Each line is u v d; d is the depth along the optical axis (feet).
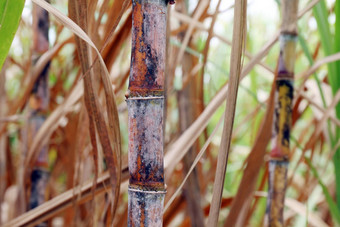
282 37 2.58
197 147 3.12
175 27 3.48
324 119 2.92
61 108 2.78
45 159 3.19
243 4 1.88
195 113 2.99
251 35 5.93
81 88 2.70
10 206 3.92
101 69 2.14
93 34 2.27
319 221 3.34
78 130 2.53
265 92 5.50
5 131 3.85
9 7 1.93
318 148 5.26
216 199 1.94
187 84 3.02
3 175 3.90
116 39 2.52
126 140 5.30
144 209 1.93
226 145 1.92
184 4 3.12
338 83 3.21
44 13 3.01
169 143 3.00
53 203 2.52
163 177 1.94
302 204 3.51
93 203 2.38
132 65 1.91
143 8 1.88
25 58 4.24
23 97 3.20
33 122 3.08
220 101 2.40
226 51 5.00
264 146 2.86
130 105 1.92
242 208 2.95
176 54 3.10
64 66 4.12
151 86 1.90
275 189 2.63
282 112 2.60
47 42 3.05
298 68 5.99
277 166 2.62
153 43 1.89
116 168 2.37
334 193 4.11
